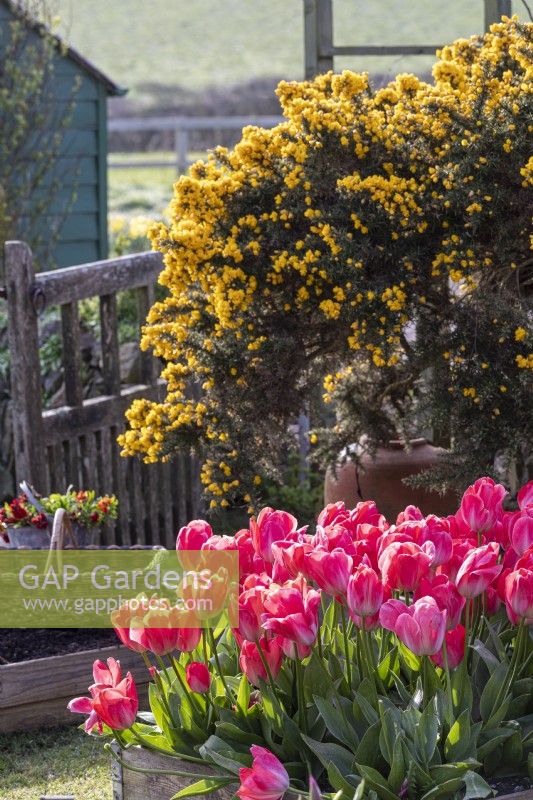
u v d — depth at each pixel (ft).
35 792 11.74
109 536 19.57
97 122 38.93
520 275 15.35
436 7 167.63
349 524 9.06
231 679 8.69
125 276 20.08
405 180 14.08
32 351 18.13
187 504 21.79
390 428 16.38
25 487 16.10
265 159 14.79
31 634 14.46
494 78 14.71
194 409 15.53
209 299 14.74
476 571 7.68
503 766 8.09
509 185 14.10
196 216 14.53
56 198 38.47
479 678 8.66
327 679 8.05
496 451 14.69
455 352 14.26
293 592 7.43
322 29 19.97
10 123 36.37
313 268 13.83
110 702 7.72
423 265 14.26
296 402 15.24
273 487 21.40
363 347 14.52
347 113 14.83
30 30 36.86
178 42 171.32
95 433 19.74
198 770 8.32
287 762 8.02
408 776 7.45
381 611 7.45
